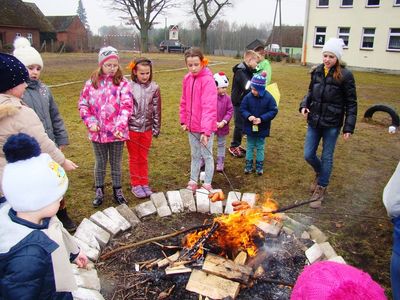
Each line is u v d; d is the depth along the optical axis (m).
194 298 2.54
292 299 1.63
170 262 2.85
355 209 4.23
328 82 4.03
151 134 4.37
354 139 7.29
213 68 19.70
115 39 48.00
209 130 4.07
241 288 2.65
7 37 37.22
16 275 1.58
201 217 3.64
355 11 24.48
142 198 4.37
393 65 23.67
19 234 1.67
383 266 3.24
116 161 4.06
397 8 22.86
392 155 6.29
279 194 4.58
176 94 11.88
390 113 8.58
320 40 26.47
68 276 1.80
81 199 4.33
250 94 4.96
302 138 7.23
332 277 1.52
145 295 2.60
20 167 1.70
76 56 30.09
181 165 5.52
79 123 7.83
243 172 5.29
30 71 3.20
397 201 2.17
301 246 3.06
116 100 3.82
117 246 3.16
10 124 2.39
